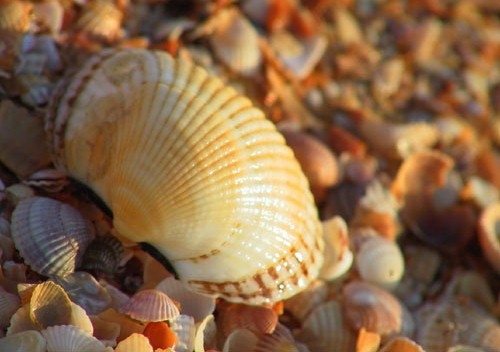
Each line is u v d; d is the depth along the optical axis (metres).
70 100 0.21
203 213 0.20
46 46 0.23
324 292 0.22
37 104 0.22
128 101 0.21
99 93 0.21
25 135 0.22
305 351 0.21
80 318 0.19
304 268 0.21
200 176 0.20
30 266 0.20
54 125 0.21
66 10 0.24
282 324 0.22
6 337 0.19
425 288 0.24
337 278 0.23
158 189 0.20
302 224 0.21
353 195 0.24
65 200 0.21
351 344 0.22
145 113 0.20
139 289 0.21
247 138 0.21
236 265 0.21
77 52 0.23
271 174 0.21
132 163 0.20
